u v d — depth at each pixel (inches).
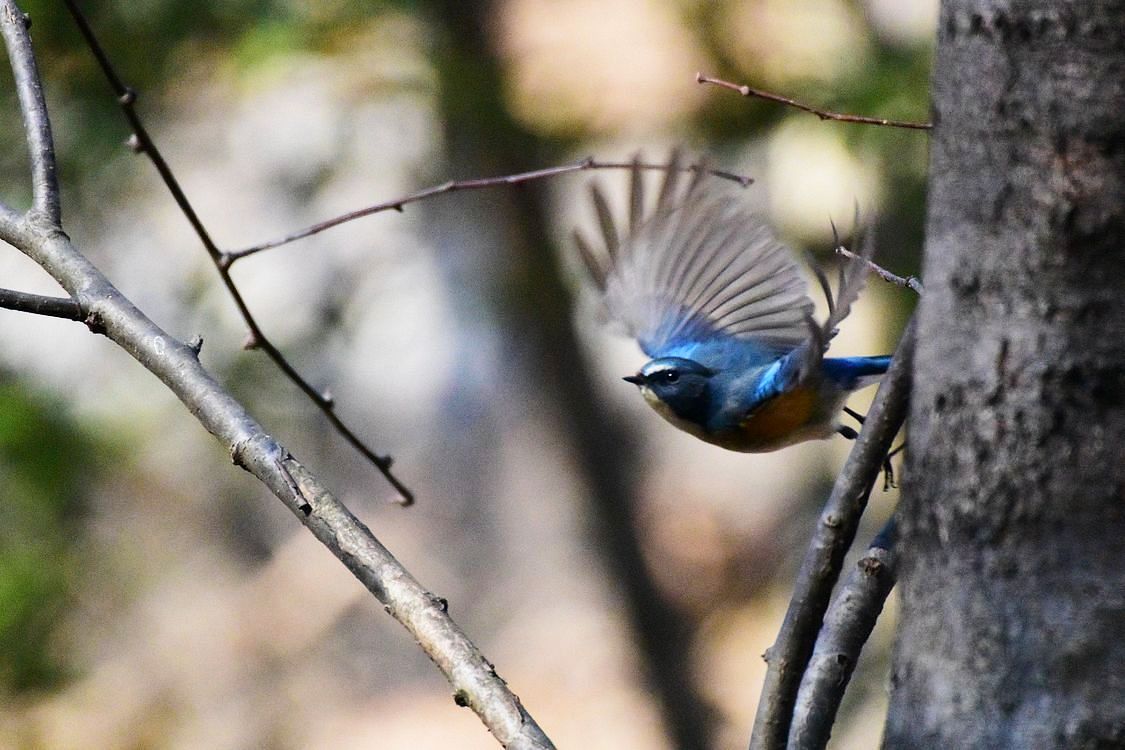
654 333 260.4
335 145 603.5
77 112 511.8
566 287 642.8
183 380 178.1
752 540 794.2
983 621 119.3
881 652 542.0
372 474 930.7
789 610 151.2
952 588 121.5
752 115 529.0
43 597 505.0
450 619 155.0
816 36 527.2
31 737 518.6
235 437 171.5
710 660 749.9
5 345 583.2
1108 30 116.4
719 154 545.0
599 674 824.3
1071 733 115.1
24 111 205.8
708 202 236.2
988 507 119.6
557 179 611.5
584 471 698.8
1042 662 116.6
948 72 124.2
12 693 504.1
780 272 243.9
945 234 124.0
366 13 523.5
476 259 725.3
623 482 705.0
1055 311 117.6
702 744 711.1
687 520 812.6
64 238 194.4
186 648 733.3
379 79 546.9
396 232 710.5
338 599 816.9
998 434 119.3
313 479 166.9
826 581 147.5
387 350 807.1
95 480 559.2
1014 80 119.1
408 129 599.8
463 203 689.0
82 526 562.9
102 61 213.3
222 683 756.6
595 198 239.1
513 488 928.9
